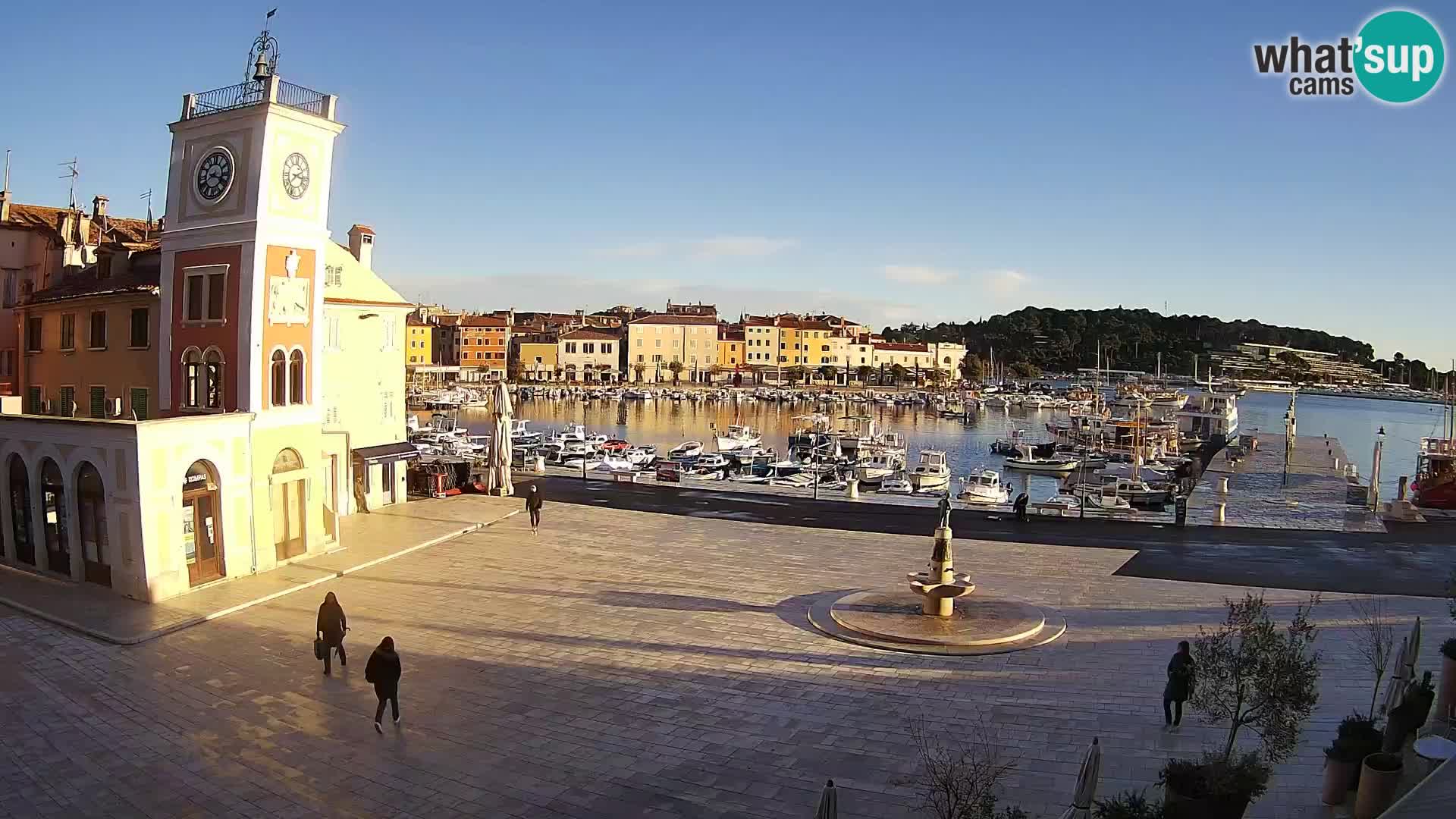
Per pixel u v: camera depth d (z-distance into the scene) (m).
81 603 29.34
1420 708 16.36
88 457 30.62
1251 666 15.40
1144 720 20.20
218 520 32.62
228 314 34.50
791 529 43.75
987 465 109.38
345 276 46.50
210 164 35.34
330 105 36.62
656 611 29.52
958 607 29.00
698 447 107.19
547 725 20.45
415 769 18.33
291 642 26.53
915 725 20.20
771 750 19.03
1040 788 17.05
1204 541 40.34
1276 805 15.84
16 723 20.69
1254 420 197.00
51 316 44.19
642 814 16.36
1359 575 33.62
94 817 16.53
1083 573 34.12
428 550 38.88
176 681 23.30
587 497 53.38
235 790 17.50
